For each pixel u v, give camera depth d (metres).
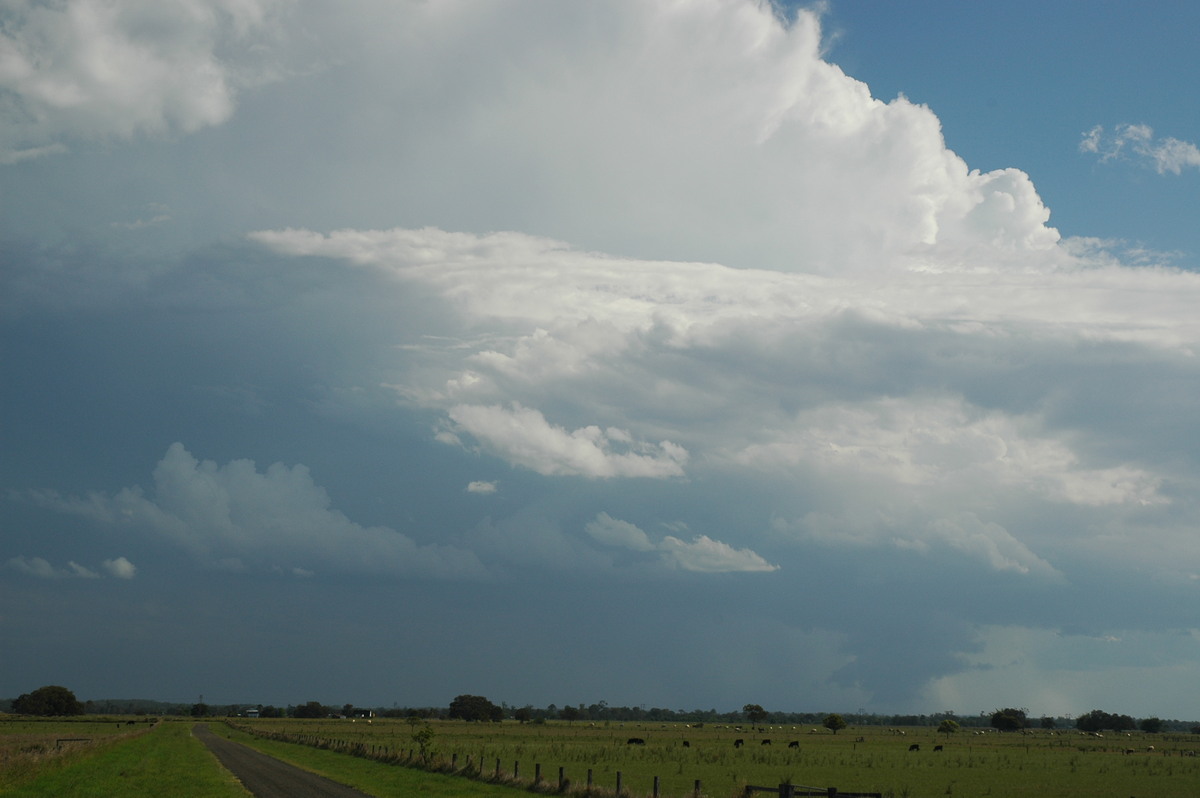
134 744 86.31
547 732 176.88
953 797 51.59
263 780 46.62
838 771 72.31
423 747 61.22
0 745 77.19
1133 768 80.75
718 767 72.38
